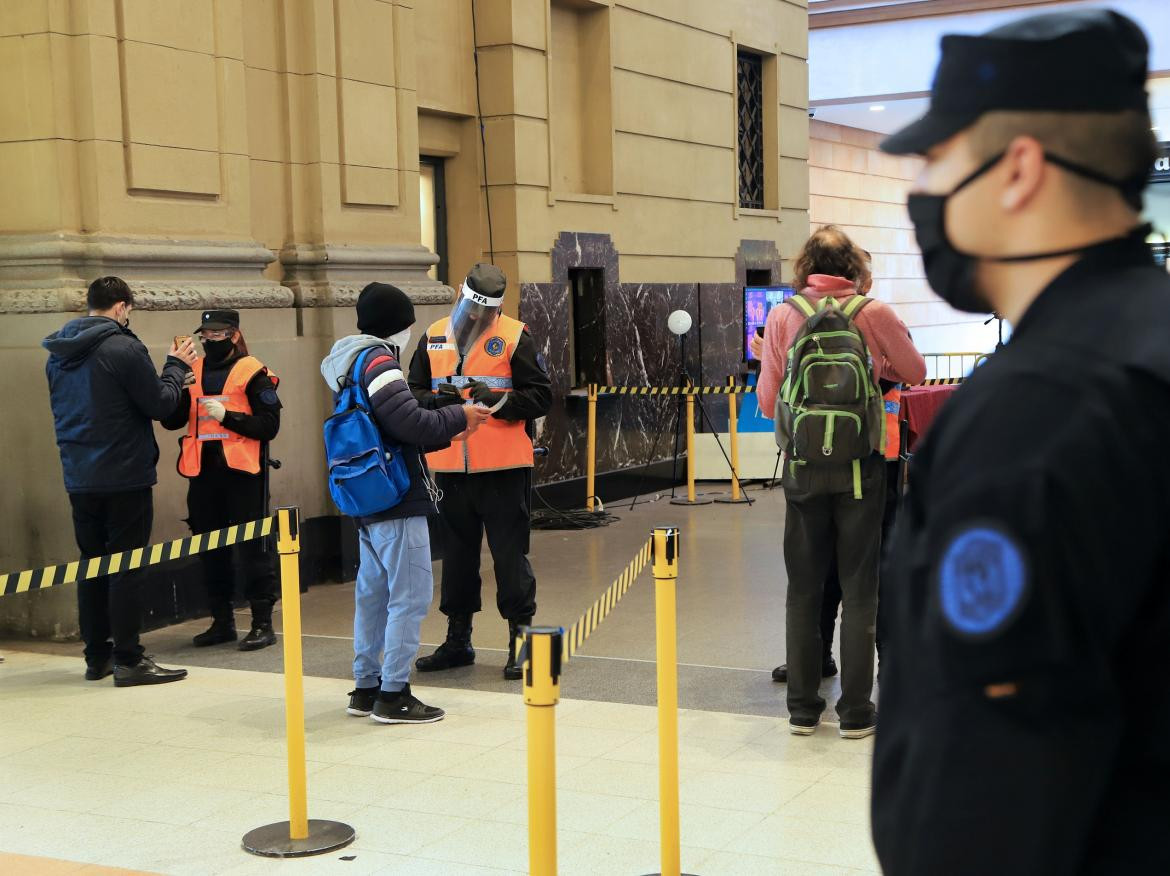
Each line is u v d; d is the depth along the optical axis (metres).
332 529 8.65
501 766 4.95
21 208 7.05
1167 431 1.06
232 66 7.88
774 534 10.16
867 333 5.14
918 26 20.22
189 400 7.00
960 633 1.07
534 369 6.31
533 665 2.70
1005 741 1.04
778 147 14.93
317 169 8.55
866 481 5.00
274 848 4.11
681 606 7.74
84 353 6.18
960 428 1.13
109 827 4.39
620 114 12.09
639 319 12.39
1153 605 1.08
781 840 4.14
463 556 6.42
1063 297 1.16
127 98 7.18
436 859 4.05
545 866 2.71
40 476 7.04
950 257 1.24
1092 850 1.08
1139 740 1.08
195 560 7.78
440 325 6.41
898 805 1.12
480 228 10.79
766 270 14.88
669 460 12.96
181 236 7.53
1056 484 1.04
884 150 1.26
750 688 5.99
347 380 5.45
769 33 14.66
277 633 7.32
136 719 5.69
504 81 10.60
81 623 6.42
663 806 3.71
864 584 5.11
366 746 5.24
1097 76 1.13
